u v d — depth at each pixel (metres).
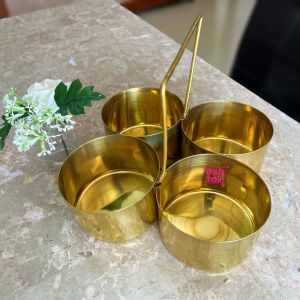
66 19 0.72
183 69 0.55
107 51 0.61
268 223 0.33
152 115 0.42
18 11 1.25
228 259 0.27
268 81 0.57
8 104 0.32
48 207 0.36
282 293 0.28
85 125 0.45
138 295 0.29
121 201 0.34
